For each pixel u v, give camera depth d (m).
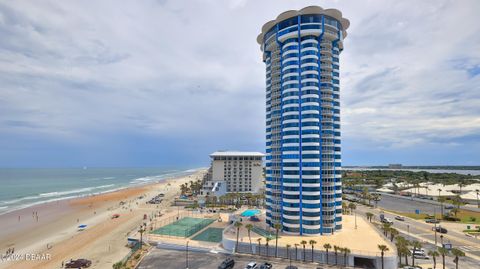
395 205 176.25
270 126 112.75
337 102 105.69
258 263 79.56
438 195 195.38
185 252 90.81
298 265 78.31
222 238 97.62
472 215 142.12
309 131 97.81
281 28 106.25
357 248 81.19
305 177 97.25
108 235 116.25
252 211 122.19
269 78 115.69
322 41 103.44
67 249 99.44
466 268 74.81
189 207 176.88
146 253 90.00
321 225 96.38
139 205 190.38
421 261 80.38
